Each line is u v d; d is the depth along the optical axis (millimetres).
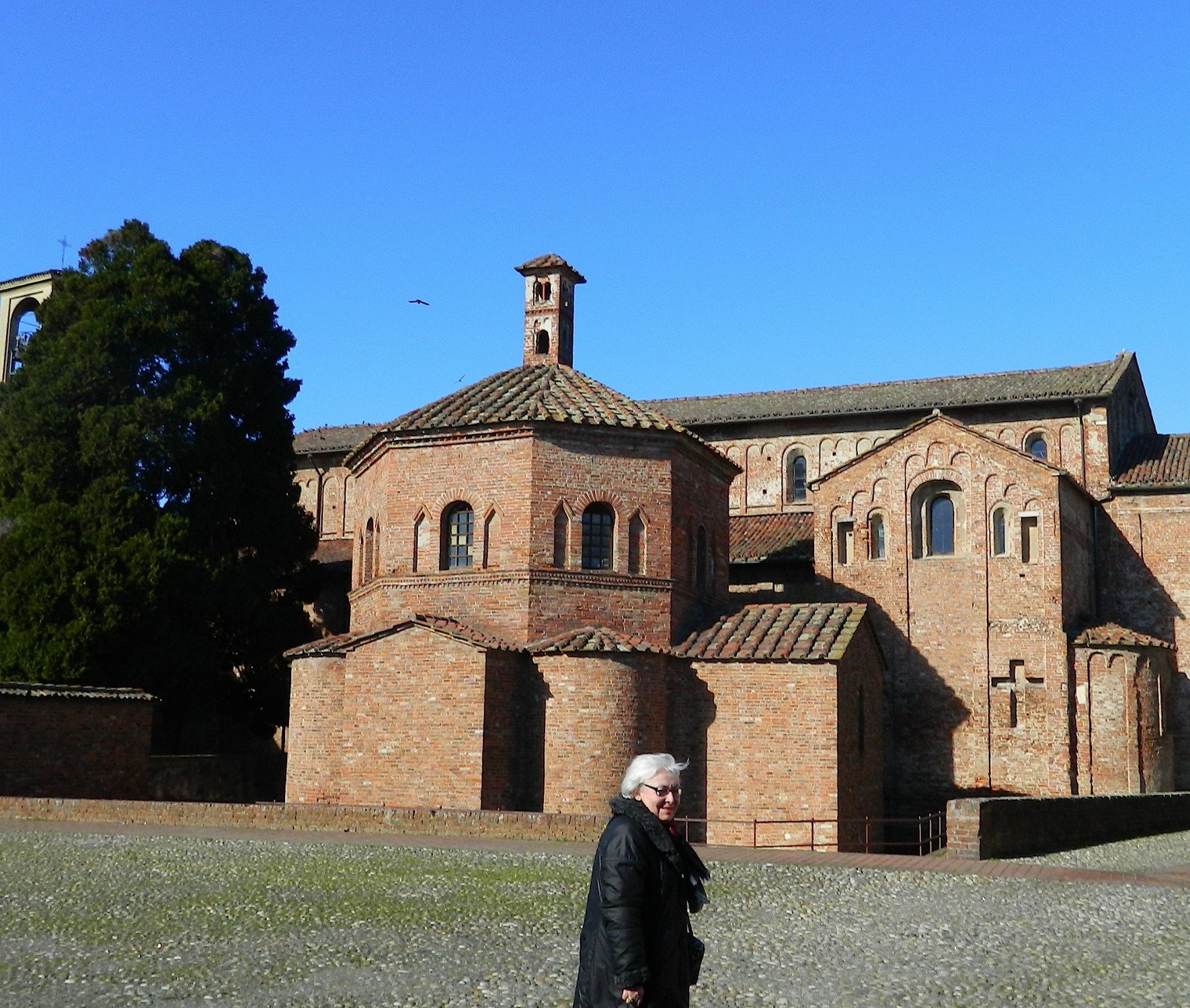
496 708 32781
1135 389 54125
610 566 35406
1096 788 40531
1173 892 20719
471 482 35469
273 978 14039
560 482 35000
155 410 46875
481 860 24016
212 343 50750
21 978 14031
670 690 34500
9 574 44094
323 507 60625
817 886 21422
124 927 17094
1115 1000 13273
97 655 43938
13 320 66938
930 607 43562
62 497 46625
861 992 13555
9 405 48500
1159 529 46781
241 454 50156
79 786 37781
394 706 33469
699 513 38125
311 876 21828
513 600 34281
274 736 51188
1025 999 13305
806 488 54281
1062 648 41406
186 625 45938
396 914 18078
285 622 49594
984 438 43500
